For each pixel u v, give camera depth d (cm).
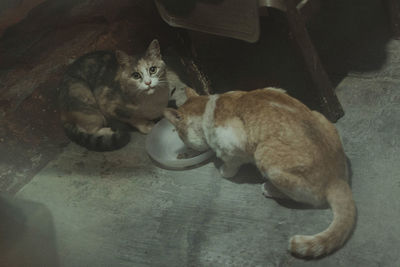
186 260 254
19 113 359
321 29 387
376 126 301
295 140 237
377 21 381
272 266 240
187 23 315
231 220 268
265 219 263
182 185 296
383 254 232
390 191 260
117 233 278
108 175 315
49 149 343
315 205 252
